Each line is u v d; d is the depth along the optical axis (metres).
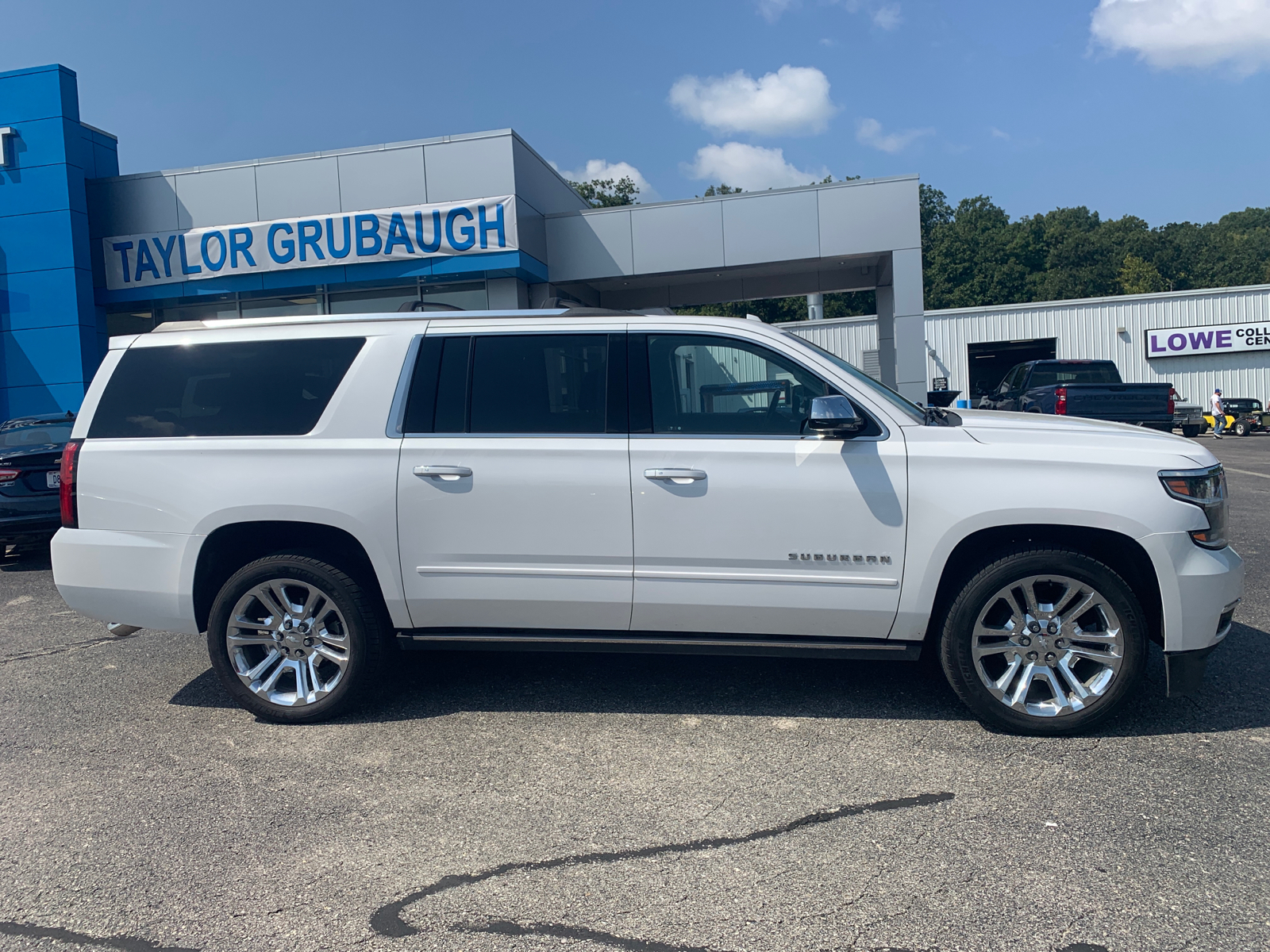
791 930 2.41
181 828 3.11
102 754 3.80
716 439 3.83
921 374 14.77
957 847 2.83
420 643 4.09
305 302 15.58
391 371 4.06
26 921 2.56
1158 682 4.31
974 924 2.41
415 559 3.96
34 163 15.30
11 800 3.37
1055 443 3.69
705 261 15.33
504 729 3.95
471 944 2.38
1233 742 3.59
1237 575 3.65
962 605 3.68
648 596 3.87
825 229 14.95
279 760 3.69
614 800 3.24
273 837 3.03
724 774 3.43
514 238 14.17
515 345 4.05
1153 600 3.69
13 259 15.42
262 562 4.05
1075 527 3.70
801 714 4.03
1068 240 78.12
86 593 4.14
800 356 3.90
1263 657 4.61
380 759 3.66
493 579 3.93
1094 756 3.50
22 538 8.59
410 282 15.11
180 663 5.16
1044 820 2.99
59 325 15.38
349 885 2.71
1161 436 3.83
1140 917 2.43
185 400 4.17
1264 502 10.27
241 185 15.16
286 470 3.97
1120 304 30.80
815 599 3.78
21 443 9.42
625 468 3.83
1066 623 3.67
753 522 3.77
